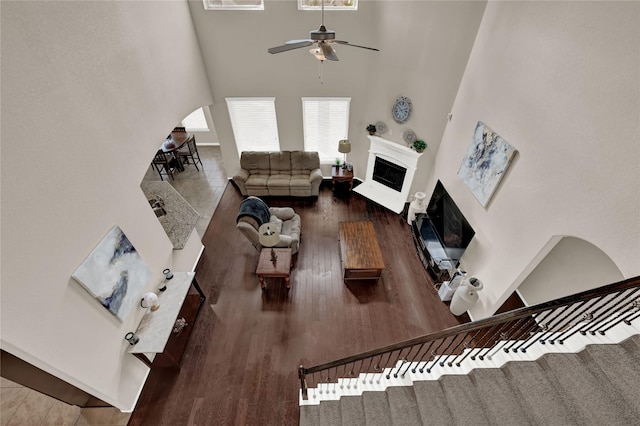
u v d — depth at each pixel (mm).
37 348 2205
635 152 2170
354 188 7199
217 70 5906
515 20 3488
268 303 4652
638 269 2158
